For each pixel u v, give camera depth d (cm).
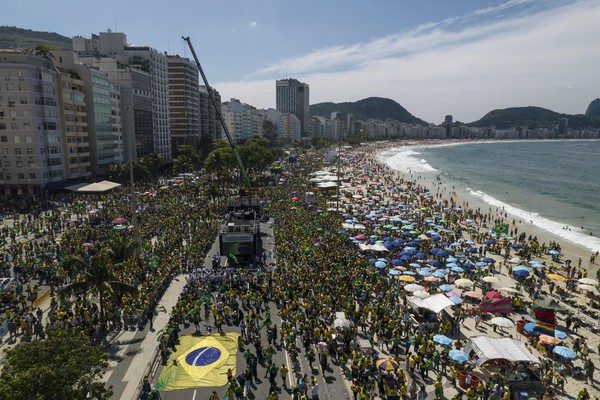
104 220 7275
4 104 9144
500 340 3186
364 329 3753
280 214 8000
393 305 4169
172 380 2975
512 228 8612
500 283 5141
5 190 9444
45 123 9594
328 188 11175
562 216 10056
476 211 10219
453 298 4047
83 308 3791
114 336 3600
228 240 5531
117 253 4472
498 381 2936
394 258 5772
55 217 7219
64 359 2155
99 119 11894
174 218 7344
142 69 15350
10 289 4203
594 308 4478
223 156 11869
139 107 14425
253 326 3497
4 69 9012
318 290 4331
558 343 3272
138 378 2989
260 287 4519
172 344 3447
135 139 14200
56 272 4750
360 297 4328
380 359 3109
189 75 18950
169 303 4284
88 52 14612
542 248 6638
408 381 3039
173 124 18800
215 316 3744
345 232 6650
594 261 6400
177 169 13525
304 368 3161
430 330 3747
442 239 6819
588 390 3012
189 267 5300
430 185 14838
